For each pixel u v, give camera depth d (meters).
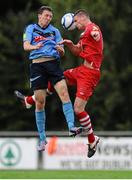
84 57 32.25
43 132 33.38
